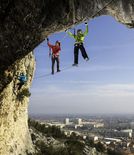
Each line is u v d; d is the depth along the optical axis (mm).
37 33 16938
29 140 33844
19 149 28625
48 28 17031
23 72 23312
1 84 18719
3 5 15008
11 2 15125
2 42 15875
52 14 16375
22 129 30609
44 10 16016
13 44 16359
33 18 15953
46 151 37438
